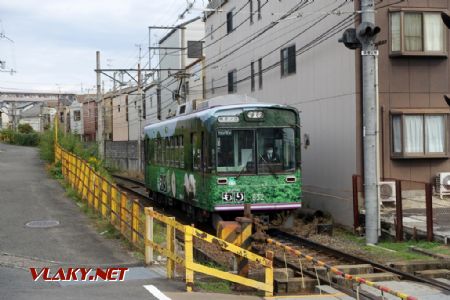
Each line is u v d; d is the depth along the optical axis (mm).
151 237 9750
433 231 13086
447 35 17578
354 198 15703
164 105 45500
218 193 14414
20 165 30219
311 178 20172
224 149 14539
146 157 24016
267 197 14688
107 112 63969
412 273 10273
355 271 10359
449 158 17641
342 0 17516
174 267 8891
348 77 17359
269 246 13195
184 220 18906
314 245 13414
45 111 75500
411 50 17312
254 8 26109
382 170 17344
